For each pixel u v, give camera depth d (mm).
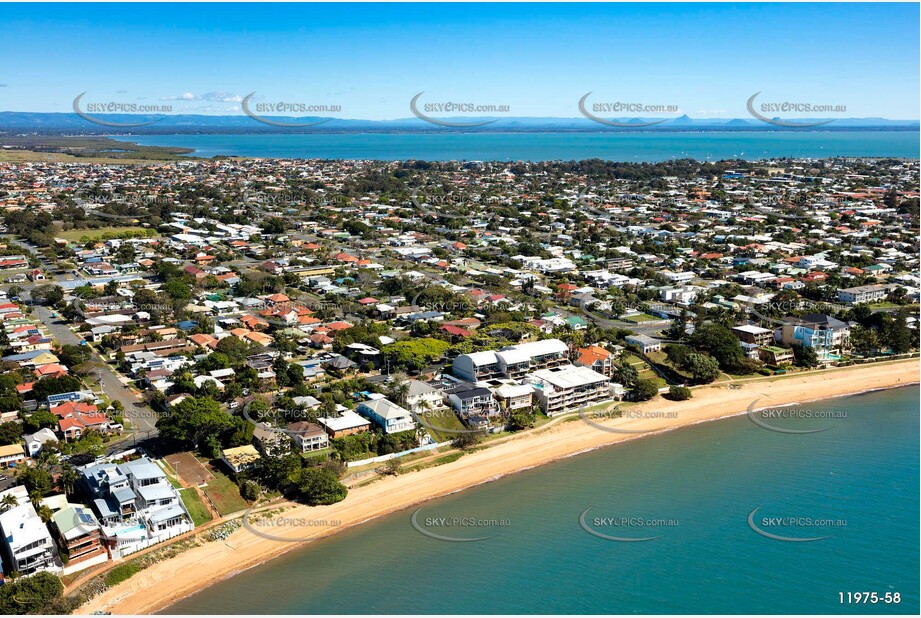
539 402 150125
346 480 122688
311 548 105500
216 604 92750
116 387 152500
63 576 95125
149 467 112375
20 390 143000
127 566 98000
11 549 93375
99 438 126125
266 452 123188
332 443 127938
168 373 153250
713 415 152750
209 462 122812
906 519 111562
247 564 101375
